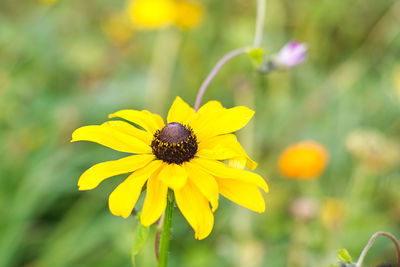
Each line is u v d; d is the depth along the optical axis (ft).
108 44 2.89
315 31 3.00
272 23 2.95
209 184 1.16
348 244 1.89
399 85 2.69
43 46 2.75
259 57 1.40
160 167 1.20
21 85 2.46
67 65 2.71
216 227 2.05
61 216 2.15
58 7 2.94
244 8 3.08
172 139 1.21
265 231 2.03
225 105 2.66
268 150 2.42
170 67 2.53
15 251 1.89
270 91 2.67
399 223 2.07
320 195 2.10
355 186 2.10
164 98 2.52
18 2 3.35
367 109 2.69
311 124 2.55
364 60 2.88
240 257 1.81
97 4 3.22
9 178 2.13
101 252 1.95
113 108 2.45
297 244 1.80
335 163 2.45
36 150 2.22
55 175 2.08
